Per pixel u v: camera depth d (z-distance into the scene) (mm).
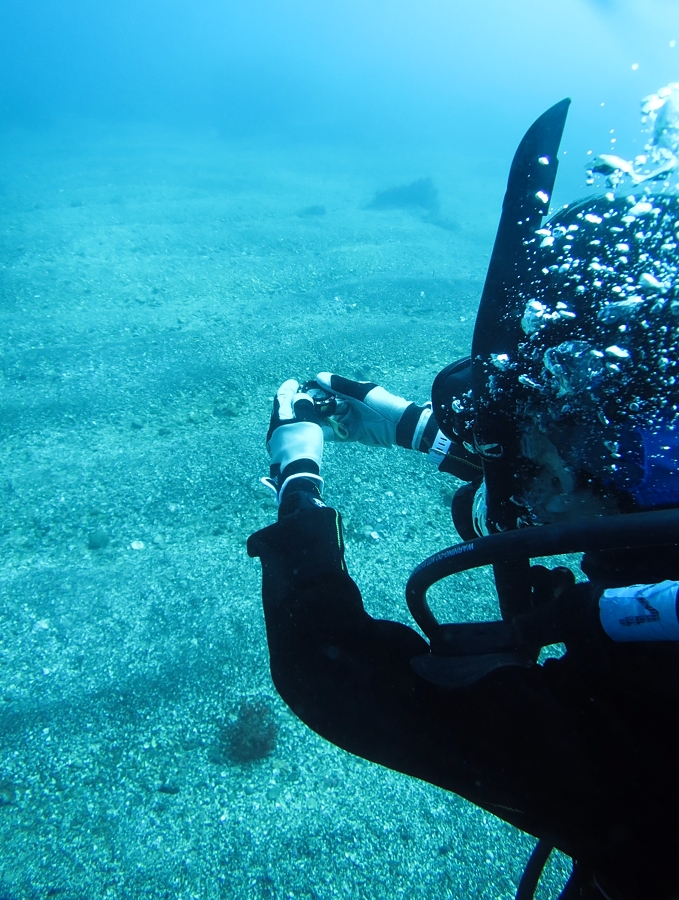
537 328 707
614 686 674
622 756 657
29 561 3400
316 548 920
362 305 7258
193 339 6172
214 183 16750
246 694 2691
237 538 3553
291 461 1271
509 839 2227
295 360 5605
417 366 5477
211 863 2137
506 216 752
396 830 2242
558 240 724
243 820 2262
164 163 19812
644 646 642
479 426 811
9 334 6355
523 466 815
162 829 2229
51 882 2072
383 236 11758
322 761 2471
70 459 4254
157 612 3090
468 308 7215
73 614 3074
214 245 10234
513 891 2078
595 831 675
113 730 2559
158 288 7938
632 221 667
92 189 14914
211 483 3977
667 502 701
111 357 5785
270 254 9836
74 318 6883
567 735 681
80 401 5000
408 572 3270
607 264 668
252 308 7203
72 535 3582
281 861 2139
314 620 829
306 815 2283
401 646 812
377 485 3891
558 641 713
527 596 922
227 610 3092
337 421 1905
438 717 728
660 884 638
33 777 2387
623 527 599
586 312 665
